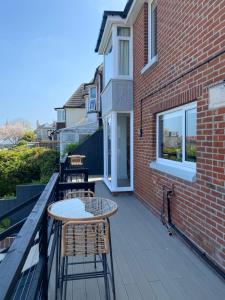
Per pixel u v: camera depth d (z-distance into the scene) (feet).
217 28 10.32
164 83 16.20
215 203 10.73
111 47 26.89
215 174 10.68
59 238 10.27
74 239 8.75
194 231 12.61
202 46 11.52
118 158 29.12
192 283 10.05
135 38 23.76
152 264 11.55
